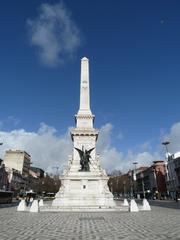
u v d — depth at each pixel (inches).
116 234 581.0
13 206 1940.2
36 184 5664.4
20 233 608.4
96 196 1668.3
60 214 1200.2
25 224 797.9
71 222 854.5
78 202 1644.9
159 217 989.2
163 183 4539.9
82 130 1967.3
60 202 1642.5
